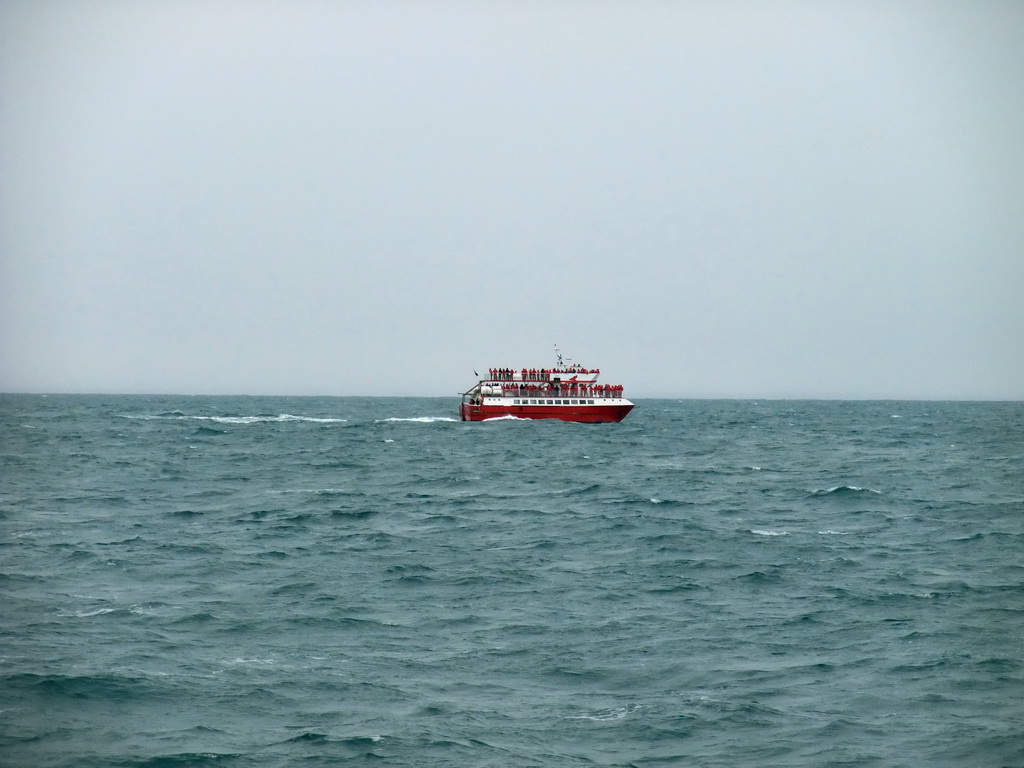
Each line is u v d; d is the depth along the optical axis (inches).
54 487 3663.9
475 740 1195.3
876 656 1510.8
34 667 1401.3
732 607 1812.3
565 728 1234.6
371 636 1615.4
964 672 1433.3
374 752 1159.0
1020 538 2568.9
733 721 1252.5
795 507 3181.6
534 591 1939.0
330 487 3752.5
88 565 2150.6
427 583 2007.9
